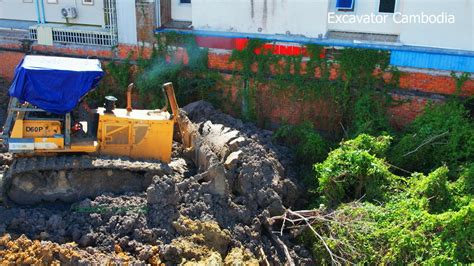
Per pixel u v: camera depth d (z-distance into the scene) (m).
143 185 10.53
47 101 9.66
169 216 9.54
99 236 9.21
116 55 16.22
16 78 9.48
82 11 17.39
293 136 13.21
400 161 11.54
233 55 14.48
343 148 11.23
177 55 15.37
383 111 13.06
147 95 15.61
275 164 11.32
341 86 13.38
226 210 9.94
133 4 15.41
